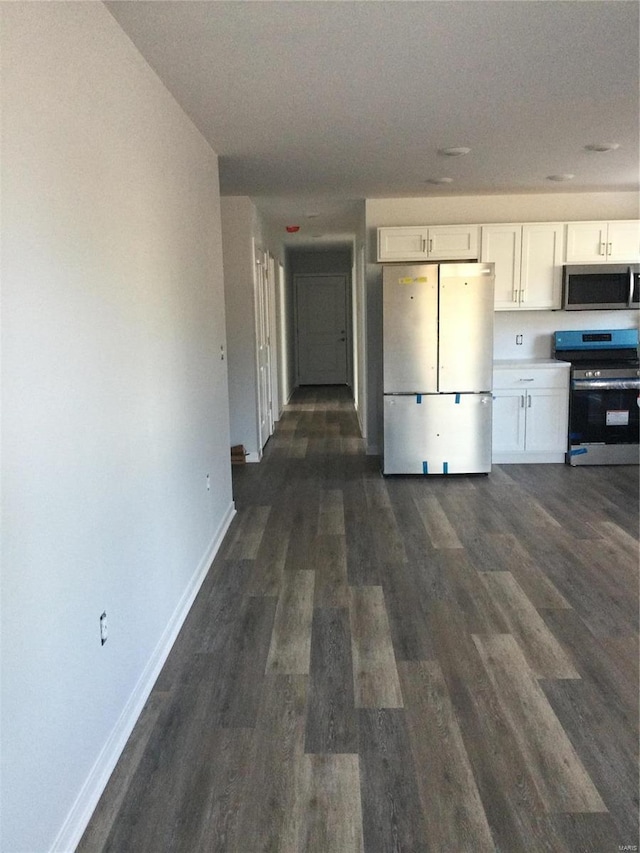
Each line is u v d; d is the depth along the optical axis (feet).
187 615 10.48
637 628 9.78
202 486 12.23
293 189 18.52
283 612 10.52
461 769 6.86
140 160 8.60
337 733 7.47
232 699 8.17
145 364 8.62
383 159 14.99
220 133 12.62
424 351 18.26
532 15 7.90
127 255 7.94
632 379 19.27
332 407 32.40
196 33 8.12
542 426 19.75
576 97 10.89
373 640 9.56
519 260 19.51
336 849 5.89
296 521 15.08
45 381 5.54
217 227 14.32
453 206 19.98
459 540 13.60
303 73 9.57
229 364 20.68
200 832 6.10
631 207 19.75
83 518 6.35
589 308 19.51
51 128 5.77
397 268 17.99
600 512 15.31
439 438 18.60
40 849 5.33
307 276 40.42
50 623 5.57
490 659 8.98
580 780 6.67
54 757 5.62
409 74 9.73
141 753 7.20
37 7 5.54
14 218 5.04
